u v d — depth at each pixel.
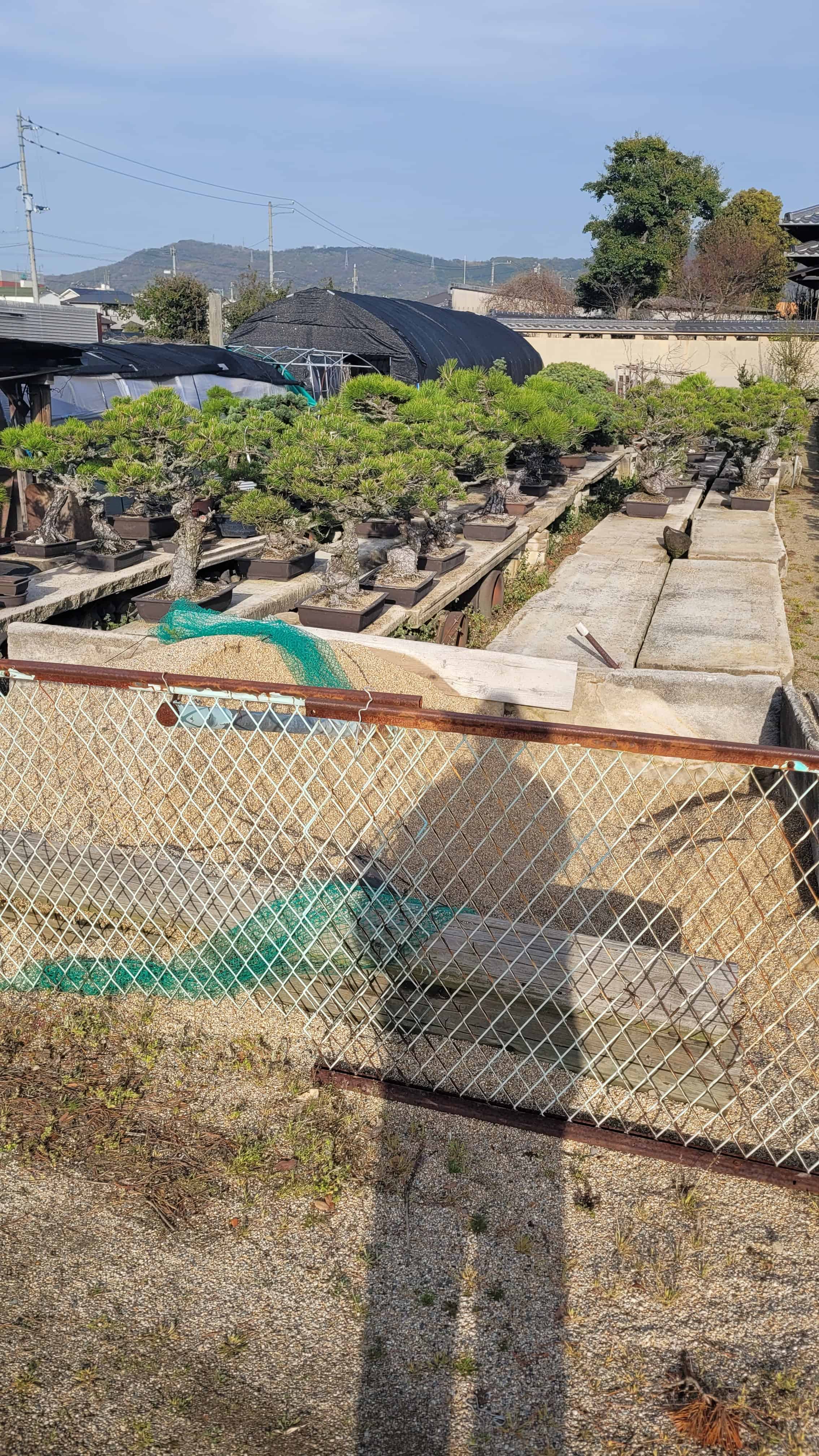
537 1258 2.56
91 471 8.78
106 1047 3.34
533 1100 3.09
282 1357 2.30
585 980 3.15
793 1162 2.86
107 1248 2.59
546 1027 3.17
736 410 14.68
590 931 4.21
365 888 3.49
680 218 45.38
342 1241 2.61
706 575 10.44
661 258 44.22
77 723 5.27
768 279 47.81
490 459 11.32
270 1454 2.08
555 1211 2.71
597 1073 3.15
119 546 9.10
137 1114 3.05
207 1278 2.51
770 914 3.99
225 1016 3.47
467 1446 2.10
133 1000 3.56
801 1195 2.76
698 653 7.54
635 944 3.35
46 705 5.50
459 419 10.59
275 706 2.85
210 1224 2.67
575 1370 2.27
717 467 18.89
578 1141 2.95
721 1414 2.14
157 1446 2.09
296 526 9.12
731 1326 2.37
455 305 52.75
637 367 24.78
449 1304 2.43
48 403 11.88
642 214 44.44
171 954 3.58
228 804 4.63
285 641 6.44
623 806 5.29
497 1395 2.21
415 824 4.84
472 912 3.63
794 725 5.72
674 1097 3.09
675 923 4.27
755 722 6.60
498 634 9.09
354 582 7.97
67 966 3.61
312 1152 2.89
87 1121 3.02
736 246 45.44
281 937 3.40
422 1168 2.85
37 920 3.76
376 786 5.05
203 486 8.21
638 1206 2.72
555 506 14.14
